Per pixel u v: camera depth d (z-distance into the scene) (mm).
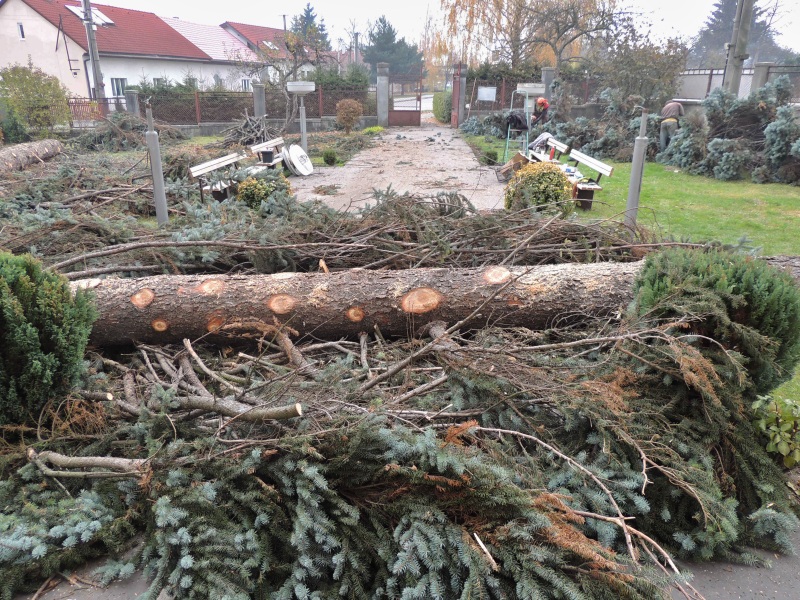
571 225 5234
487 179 12711
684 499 2811
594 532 2699
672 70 21125
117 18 38906
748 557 2723
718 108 13914
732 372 2926
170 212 8641
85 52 33844
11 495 2814
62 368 3205
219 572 2270
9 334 2977
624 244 5152
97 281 4199
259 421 2764
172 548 2365
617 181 12359
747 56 16844
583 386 2896
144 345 4117
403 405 3117
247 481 2619
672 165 14422
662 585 2174
